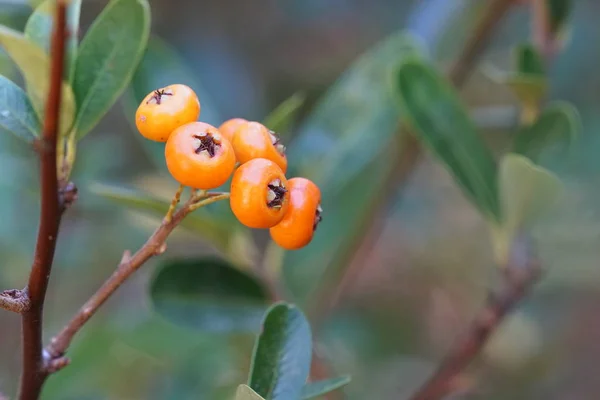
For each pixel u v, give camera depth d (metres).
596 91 0.56
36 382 0.24
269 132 0.25
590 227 0.47
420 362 0.54
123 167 0.53
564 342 0.56
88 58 0.25
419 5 0.44
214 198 0.24
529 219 0.29
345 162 0.31
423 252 0.63
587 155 0.51
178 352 0.38
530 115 0.31
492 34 0.39
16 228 0.41
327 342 0.47
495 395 0.52
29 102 0.24
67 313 0.45
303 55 0.68
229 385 0.37
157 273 0.29
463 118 0.30
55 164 0.23
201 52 0.61
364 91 0.32
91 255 0.44
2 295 0.23
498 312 0.29
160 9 0.62
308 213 0.24
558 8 0.31
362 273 0.63
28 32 0.25
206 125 0.24
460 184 0.30
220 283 0.30
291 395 0.25
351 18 0.69
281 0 0.67
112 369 0.40
